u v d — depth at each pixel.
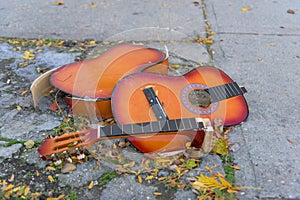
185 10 2.52
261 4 2.61
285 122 1.63
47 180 1.41
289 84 1.84
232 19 2.41
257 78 1.88
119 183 1.40
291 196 1.35
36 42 2.14
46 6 2.55
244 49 2.11
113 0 2.66
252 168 1.44
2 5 2.55
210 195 1.36
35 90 1.66
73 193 1.37
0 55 2.01
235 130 1.58
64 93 1.67
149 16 2.44
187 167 1.44
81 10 2.51
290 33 2.27
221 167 1.45
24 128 1.60
